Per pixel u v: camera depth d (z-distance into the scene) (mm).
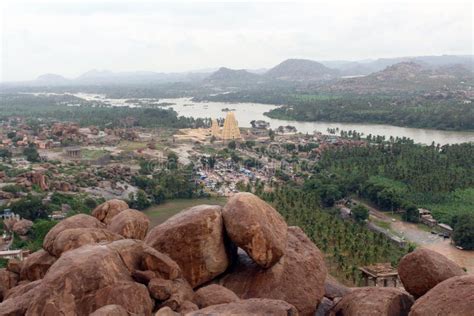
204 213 17000
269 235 16312
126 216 20516
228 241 17328
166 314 12898
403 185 123312
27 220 86625
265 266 16562
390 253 76375
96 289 13273
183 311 13883
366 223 98625
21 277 18641
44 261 18156
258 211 16781
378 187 113875
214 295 15234
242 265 17703
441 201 110688
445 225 95500
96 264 13719
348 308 14883
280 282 16438
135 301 13578
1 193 111312
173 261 15766
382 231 92000
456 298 11211
